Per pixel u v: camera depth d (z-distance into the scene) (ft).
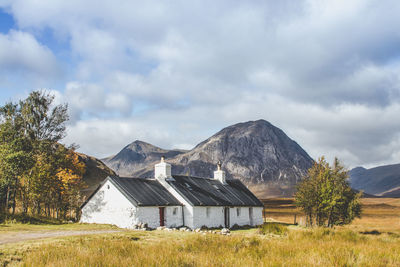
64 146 145.18
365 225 169.78
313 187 124.88
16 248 55.52
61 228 97.71
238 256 44.70
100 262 38.14
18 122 131.44
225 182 168.14
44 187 129.49
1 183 111.96
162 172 136.26
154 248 49.75
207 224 132.16
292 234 74.59
